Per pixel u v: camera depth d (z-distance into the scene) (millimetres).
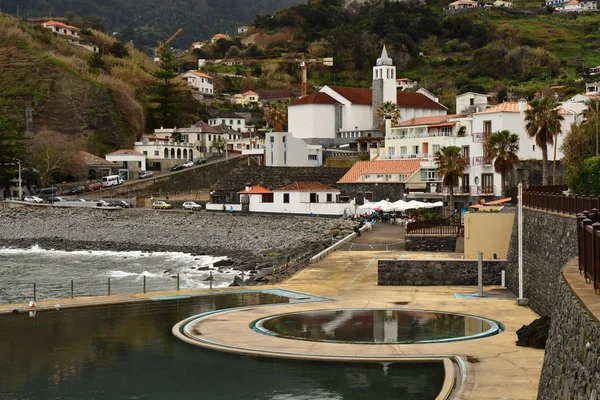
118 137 191625
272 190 125688
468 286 55750
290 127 182250
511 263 53844
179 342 38312
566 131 109438
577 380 16875
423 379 30609
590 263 19750
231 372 32531
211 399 29031
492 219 59250
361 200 125312
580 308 17516
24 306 48750
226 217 118688
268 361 34094
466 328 39469
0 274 79312
